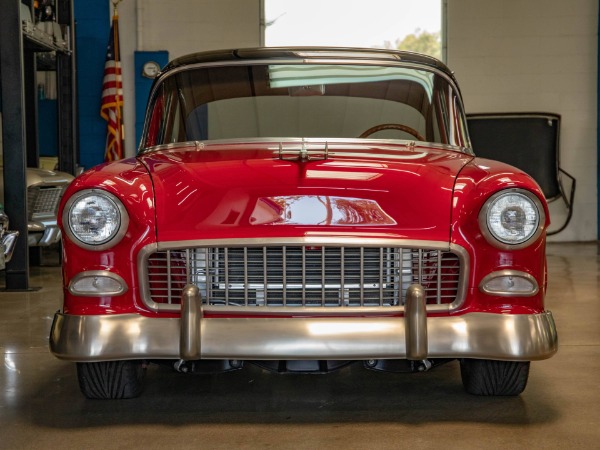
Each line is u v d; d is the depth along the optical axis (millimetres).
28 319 4781
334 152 2945
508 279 2533
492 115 10008
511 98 10484
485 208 2502
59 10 8008
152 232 2516
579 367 3438
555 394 2963
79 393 3033
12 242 4902
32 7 7094
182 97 3305
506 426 2564
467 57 10453
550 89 10477
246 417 2680
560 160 10531
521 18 10406
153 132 3318
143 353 2486
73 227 2521
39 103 10203
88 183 2535
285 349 2426
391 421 2625
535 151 9945
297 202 2504
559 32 10414
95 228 2508
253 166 2688
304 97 3254
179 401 2879
